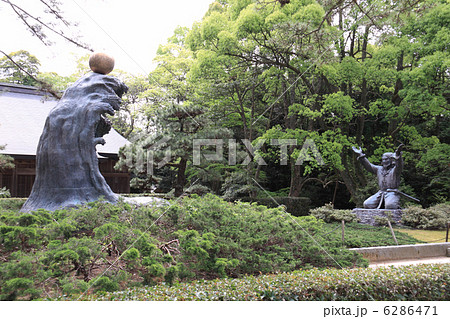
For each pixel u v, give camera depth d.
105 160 15.48
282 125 20.03
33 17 7.57
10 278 3.49
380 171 13.27
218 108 16.91
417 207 11.99
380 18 8.85
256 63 15.88
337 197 20.66
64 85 20.30
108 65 7.90
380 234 9.41
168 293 3.28
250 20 13.44
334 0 8.52
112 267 4.20
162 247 4.97
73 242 4.02
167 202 6.17
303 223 6.21
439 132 19.98
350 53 16.69
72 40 7.82
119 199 6.47
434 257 7.55
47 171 6.85
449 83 15.05
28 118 16.25
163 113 12.56
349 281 3.76
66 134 6.94
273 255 5.10
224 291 3.32
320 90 18.08
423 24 13.78
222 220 5.64
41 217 4.76
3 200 8.28
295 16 12.88
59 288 3.79
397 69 16.48
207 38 14.91
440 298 4.05
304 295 3.48
